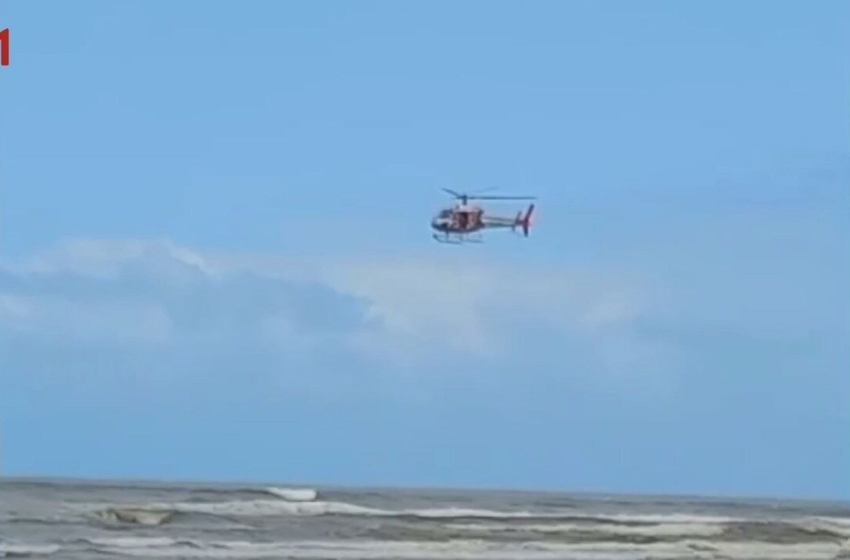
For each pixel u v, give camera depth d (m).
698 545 157.62
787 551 157.38
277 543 142.88
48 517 155.12
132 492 198.88
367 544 144.50
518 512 184.25
